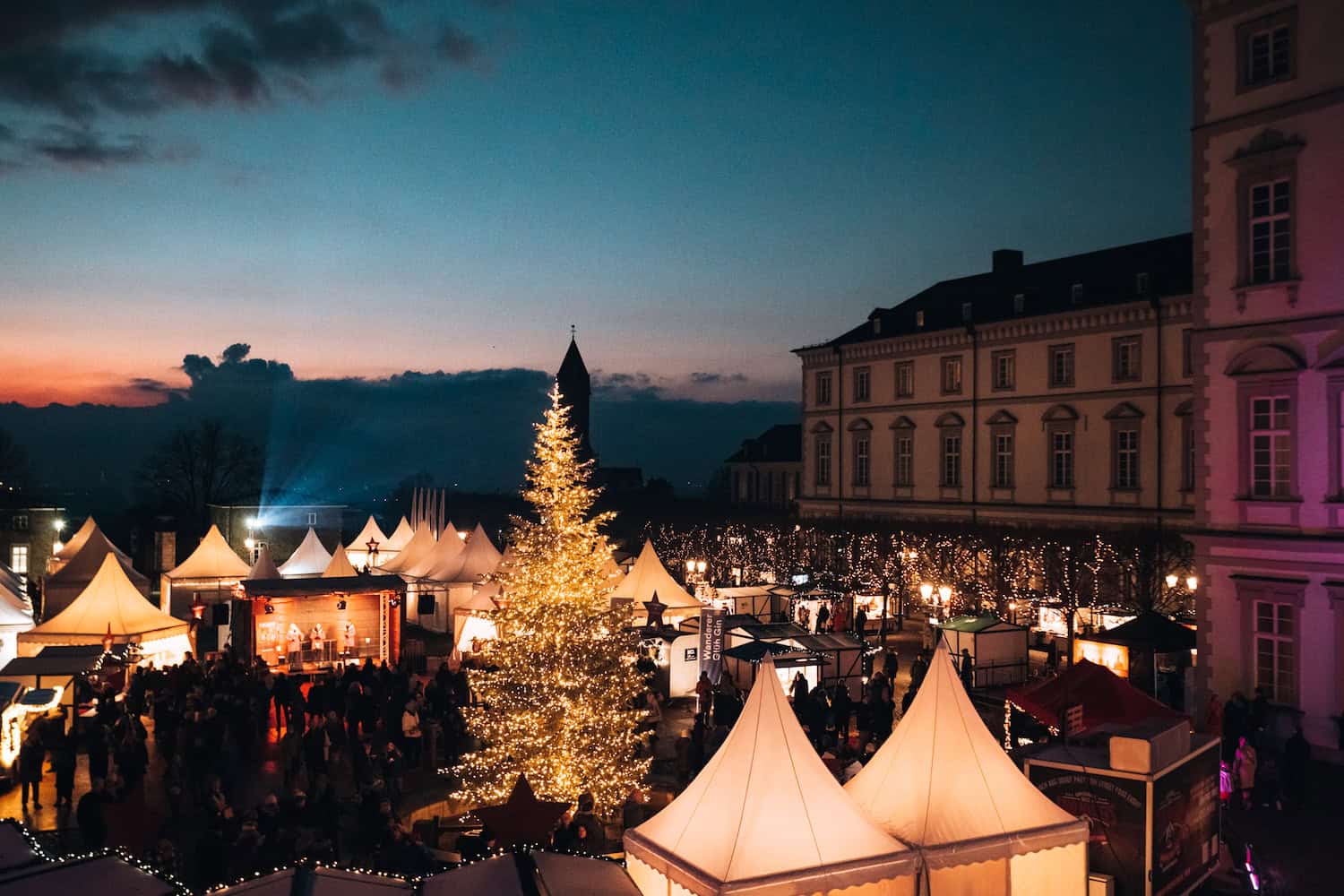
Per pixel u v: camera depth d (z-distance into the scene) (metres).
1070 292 52.66
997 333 54.59
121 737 22.00
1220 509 26.00
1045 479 51.91
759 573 56.75
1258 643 25.16
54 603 41.66
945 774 13.35
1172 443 46.16
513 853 10.30
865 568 51.41
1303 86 24.44
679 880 11.57
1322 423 24.11
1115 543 40.84
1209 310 26.34
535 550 22.31
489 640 24.11
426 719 26.14
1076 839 13.02
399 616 37.19
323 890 9.16
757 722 12.85
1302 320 24.47
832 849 11.66
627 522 76.94
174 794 20.12
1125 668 30.06
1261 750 23.28
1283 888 15.95
